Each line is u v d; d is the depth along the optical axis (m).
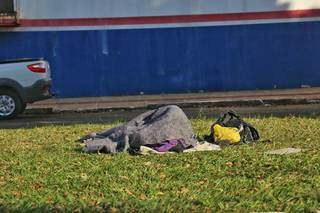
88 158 27.72
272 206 18.20
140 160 26.66
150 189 20.78
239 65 81.44
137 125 32.09
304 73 81.94
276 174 22.73
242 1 80.56
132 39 80.62
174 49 80.88
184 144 29.78
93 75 80.81
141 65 81.00
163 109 32.28
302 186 20.59
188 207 18.19
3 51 79.62
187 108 66.44
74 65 80.50
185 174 23.27
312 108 59.56
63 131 40.22
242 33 81.06
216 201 18.92
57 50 80.19
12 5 79.31
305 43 81.50
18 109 58.25
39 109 66.31
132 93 81.38
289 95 72.00
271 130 37.06
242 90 81.19
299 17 81.06
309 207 17.98
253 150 28.81
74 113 65.19
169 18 80.50
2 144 34.50
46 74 59.38
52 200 19.55
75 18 80.00
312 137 33.44
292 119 43.34
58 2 79.62
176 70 81.25
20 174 24.34
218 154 27.75
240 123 32.94
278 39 81.25
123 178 22.80
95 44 80.50
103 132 34.06
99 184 21.86
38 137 37.41
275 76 81.75
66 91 80.69
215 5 80.50
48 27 79.81
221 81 81.50
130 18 80.31
